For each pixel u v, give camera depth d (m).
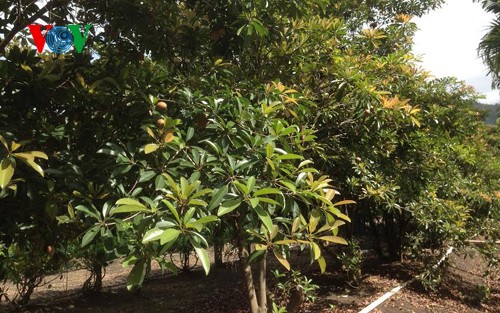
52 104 2.72
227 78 3.38
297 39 3.98
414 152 5.77
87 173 2.31
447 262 6.59
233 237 4.13
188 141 2.38
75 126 2.69
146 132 2.23
